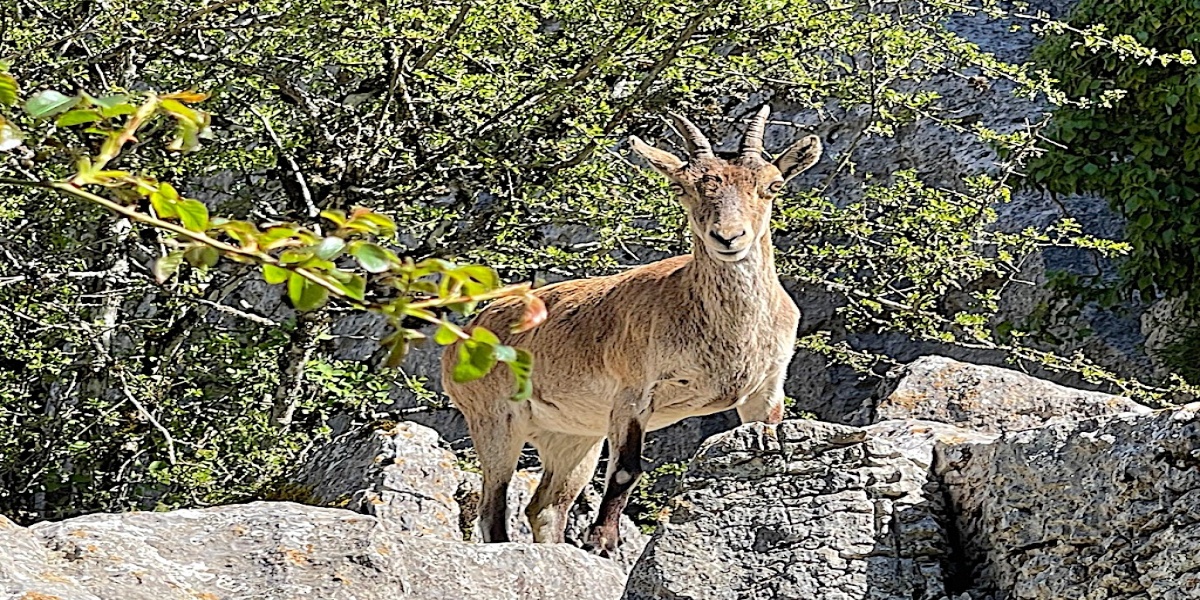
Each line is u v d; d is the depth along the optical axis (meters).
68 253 43.44
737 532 18.97
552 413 28.58
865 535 18.66
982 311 52.00
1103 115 49.03
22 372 45.66
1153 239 48.00
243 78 41.75
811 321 54.38
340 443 33.84
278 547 20.09
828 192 57.03
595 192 41.25
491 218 43.50
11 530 18.38
